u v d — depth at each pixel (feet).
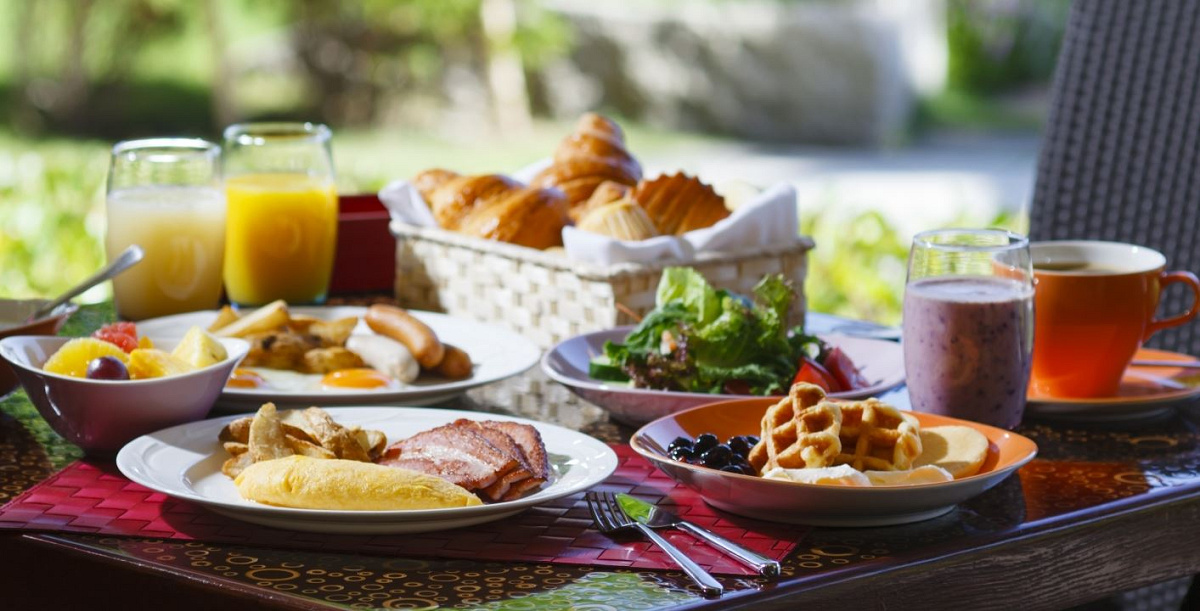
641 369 5.29
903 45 35.81
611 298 5.60
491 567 4.38
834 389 5.26
